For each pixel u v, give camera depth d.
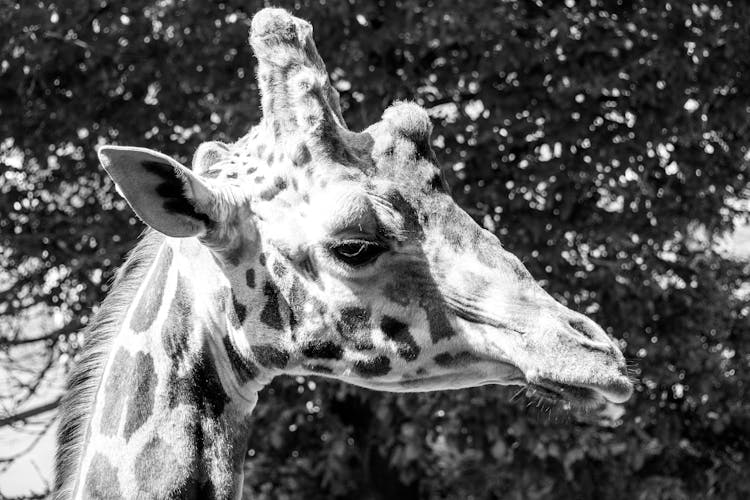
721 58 9.30
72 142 9.66
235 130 8.85
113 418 3.64
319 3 8.80
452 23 8.66
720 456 10.38
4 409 9.77
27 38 8.86
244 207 3.72
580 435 9.77
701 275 9.90
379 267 3.66
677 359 9.77
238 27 8.93
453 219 3.74
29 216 9.78
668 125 9.23
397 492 10.77
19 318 10.05
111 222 9.45
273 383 9.78
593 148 9.27
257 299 3.73
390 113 3.83
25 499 8.70
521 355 3.58
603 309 9.45
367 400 9.83
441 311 3.66
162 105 9.38
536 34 9.32
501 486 10.80
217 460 3.69
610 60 9.22
